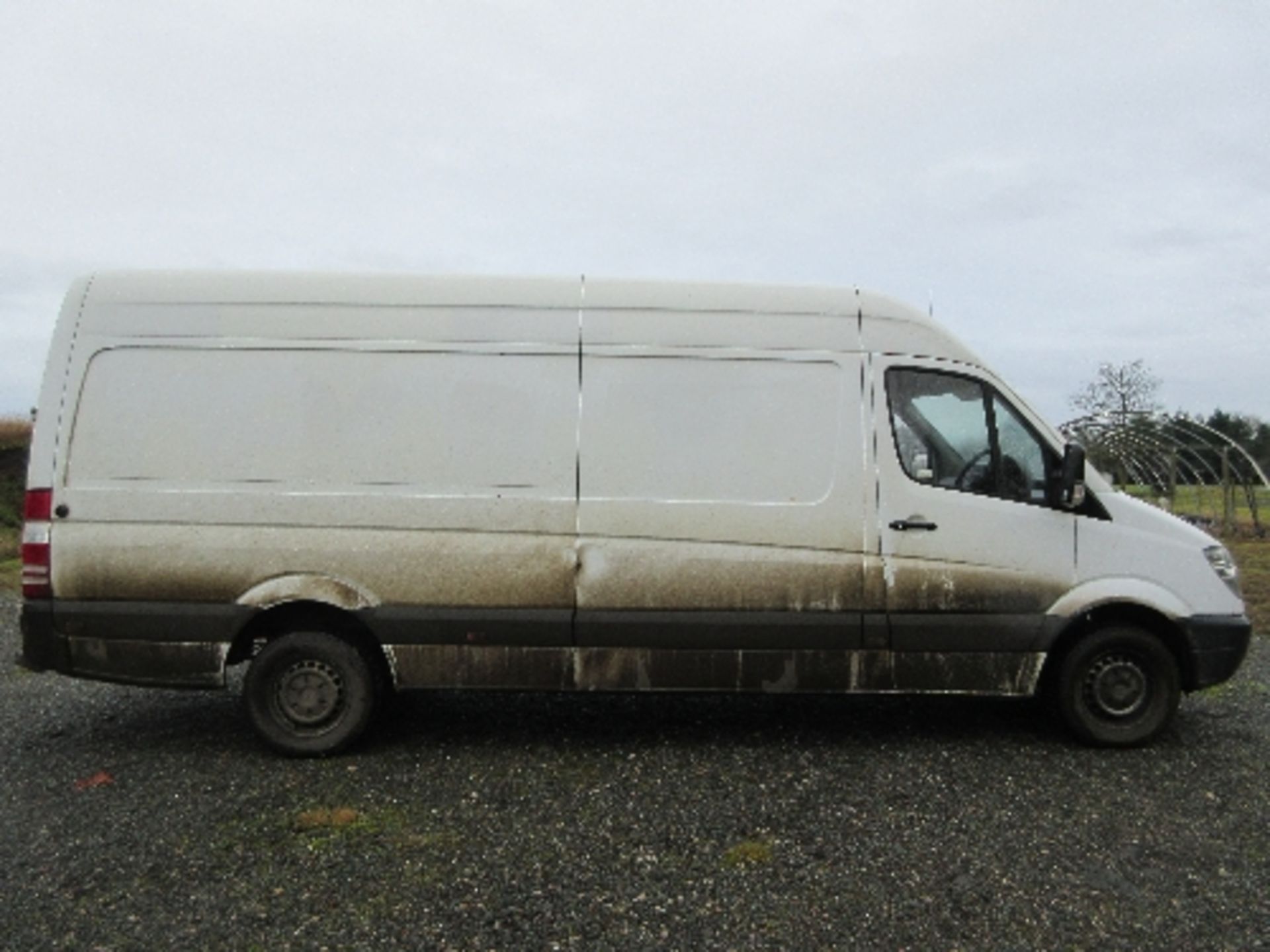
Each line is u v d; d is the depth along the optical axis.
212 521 5.29
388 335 5.43
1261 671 7.79
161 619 5.28
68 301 5.45
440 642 5.33
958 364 5.63
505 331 5.46
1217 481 21.38
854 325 5.59
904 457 5.48
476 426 5.38
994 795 4.83
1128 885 3.87
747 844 4.20
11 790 4.96
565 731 5.96
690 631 5.34
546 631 5.33
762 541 5.37
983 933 3.49
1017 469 5.59
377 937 3.45
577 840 4.27
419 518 5.32
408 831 4.38
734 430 5.43
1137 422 21.42
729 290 5.59
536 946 3.38
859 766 5.27
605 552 5.34
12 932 3.48
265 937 3.45
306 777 5.11
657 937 3.45
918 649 5.42
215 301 5.44
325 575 5.30
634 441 5.39
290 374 5.39
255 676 5.41
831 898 3.74
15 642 9.46
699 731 5.95
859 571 5.39
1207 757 5.47
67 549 5.28
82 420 5.35
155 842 4.27
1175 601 5.48
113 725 6.19
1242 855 4.16
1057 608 5.45
